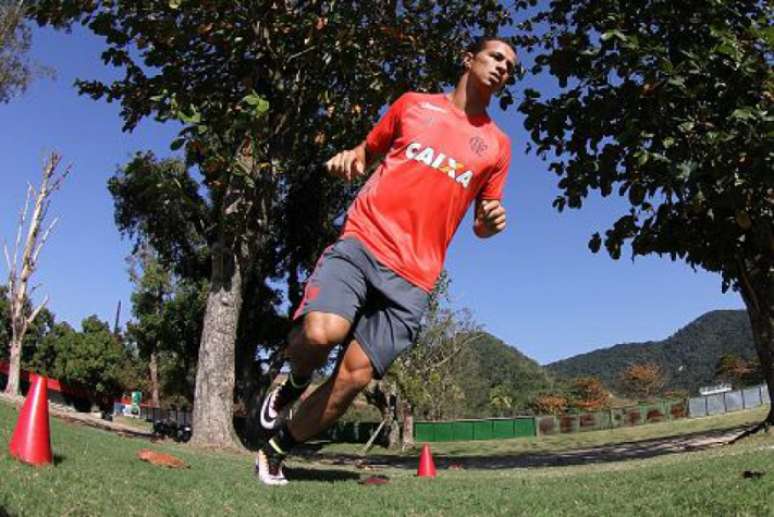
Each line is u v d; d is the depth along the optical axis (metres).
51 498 3.01
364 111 17.09
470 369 72.75
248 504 3.77
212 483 4.57
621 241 13.32
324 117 17.80
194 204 16.09
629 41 11.26
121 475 4.32
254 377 30.14
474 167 3.44
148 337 40.72
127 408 59.81
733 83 11.30
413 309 3.26
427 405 49.59
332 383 3.37
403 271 3.26
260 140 14.80
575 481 6.38
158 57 15.73
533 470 12.02
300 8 16.88
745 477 4.96
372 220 3.31
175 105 13.50
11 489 3.05
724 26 11.23
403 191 3.33
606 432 40.94
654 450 17.56
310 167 27.30
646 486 5.18
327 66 16.30
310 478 6.32
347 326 3.14
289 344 3.31
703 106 11.57
